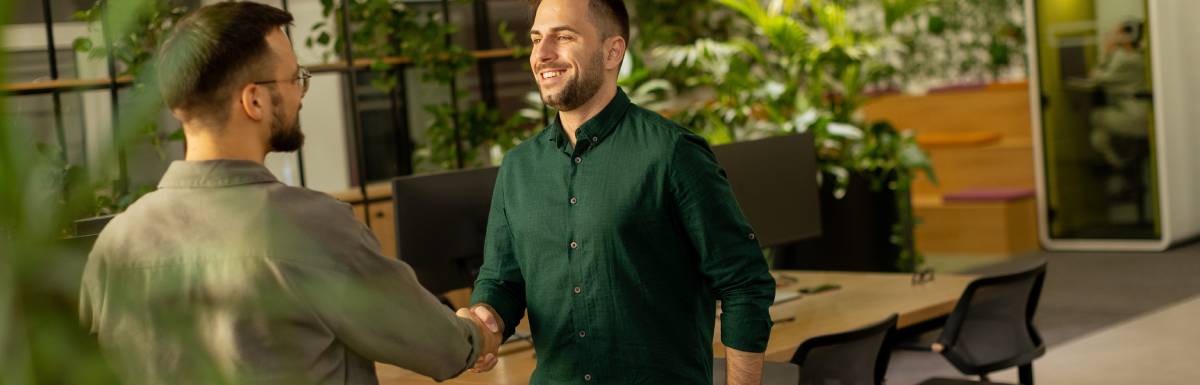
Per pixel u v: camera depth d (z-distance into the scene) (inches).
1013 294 145.5
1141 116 329.1
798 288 168.7
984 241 356.2
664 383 83.4
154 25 163.6
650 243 82.3
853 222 277.9
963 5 414.6
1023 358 148.6
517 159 88.0
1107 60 330.6
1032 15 339.6
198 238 59.1
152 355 57.4
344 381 62.2
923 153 275.9
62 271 26.3
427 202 133.6
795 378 109.0
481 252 139.3
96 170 26.1
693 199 81.3
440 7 277.7
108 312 58.7
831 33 283.1
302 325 59.9
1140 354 222.7
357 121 224.7
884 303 154.3
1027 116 379.2
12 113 25.0
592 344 84.0
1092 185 340.5
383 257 63.0
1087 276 305.9
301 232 59.9
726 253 82.4
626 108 84.7
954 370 218.8
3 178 24.6
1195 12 340.5
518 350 134.6
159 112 27.1
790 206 163.6
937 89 395.2
